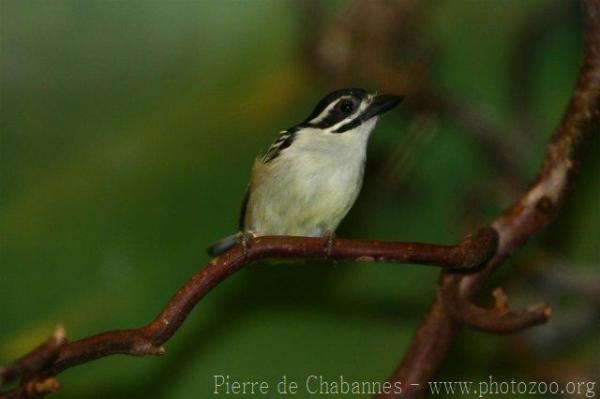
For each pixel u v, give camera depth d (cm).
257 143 1064
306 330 1088
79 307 1033
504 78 1087
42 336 1020
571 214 1090
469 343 1092
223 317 1080
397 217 1090
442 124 1080
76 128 1054
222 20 1066
